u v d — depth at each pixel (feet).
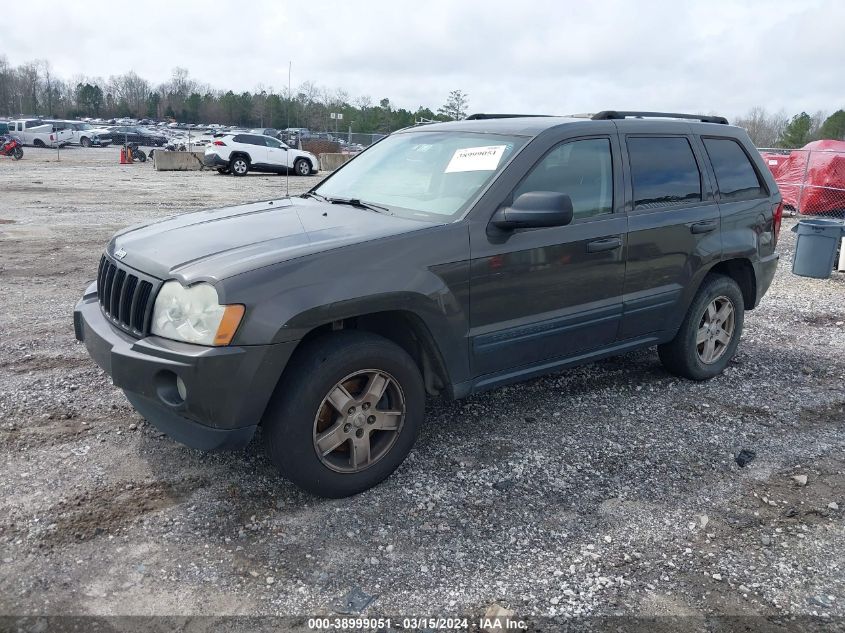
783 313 24.27
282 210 13.37
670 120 15.83
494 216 12.14
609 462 12.81
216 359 9.62
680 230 15.03
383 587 9.25
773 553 10.24
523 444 13.41
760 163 17.69
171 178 78.89
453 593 9.18
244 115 353.10
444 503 11.25
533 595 9.19
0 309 21.34
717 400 15.90
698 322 16.20
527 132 13.34
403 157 14.69
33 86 400.06
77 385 15.31
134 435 13.02
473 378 12.44
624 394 16.06
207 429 10.07
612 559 9.98
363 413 11.12
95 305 12.40
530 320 12.85
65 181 69.62
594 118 14.66
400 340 12.25
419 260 11.20
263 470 11.93
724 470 12.68
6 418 13.52
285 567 9.55
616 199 14.10
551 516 11.00
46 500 10.80
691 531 10.73
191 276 10.00
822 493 11.98
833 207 51.60
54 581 9.06
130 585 9.07
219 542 10.02
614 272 13.96
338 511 10.89
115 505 10.77
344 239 10.96
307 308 10.02
